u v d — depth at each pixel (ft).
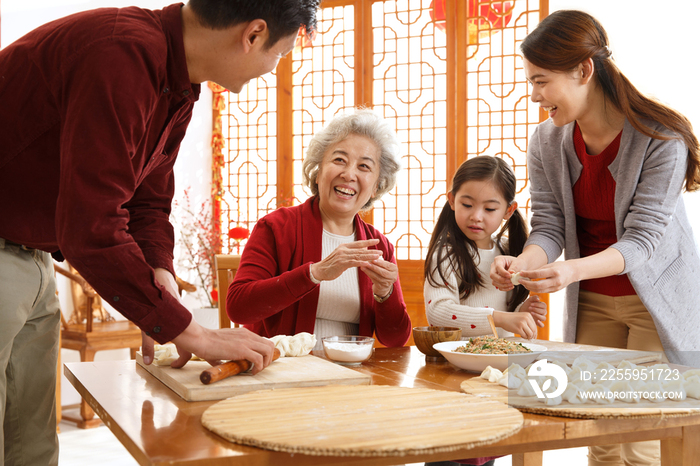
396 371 4.15
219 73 3.67
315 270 4.93
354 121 5.72
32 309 4.21
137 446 2.47
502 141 13.80
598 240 6.00
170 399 3.30
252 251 5.67
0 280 3.73
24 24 14.17
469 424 2.64
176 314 3.27
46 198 3.69
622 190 5.51
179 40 3.47
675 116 5.32
